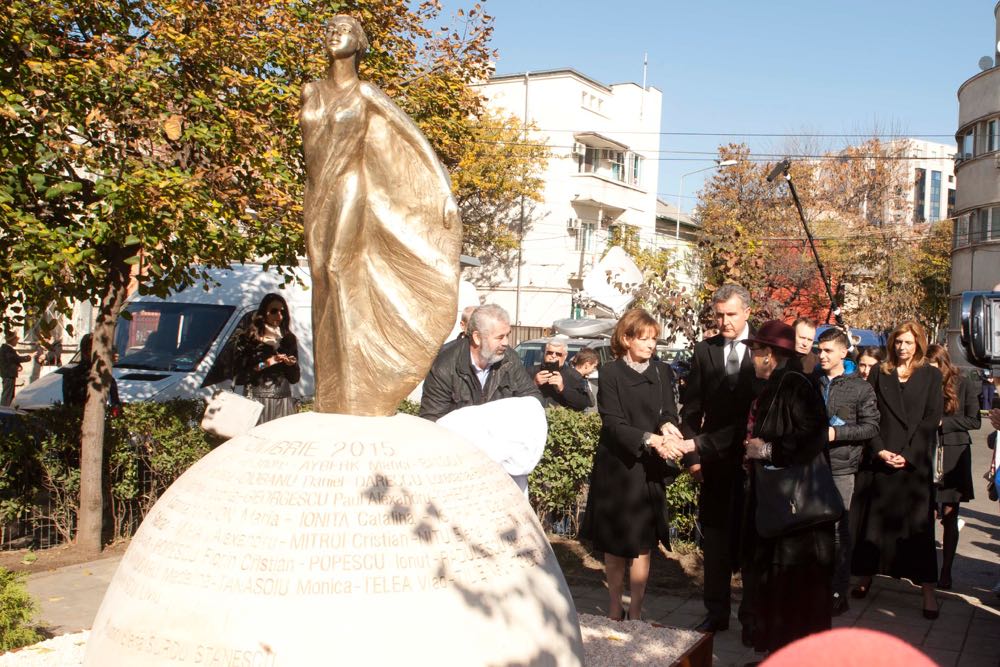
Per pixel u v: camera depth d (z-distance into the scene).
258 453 3.01
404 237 3.33
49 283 5.77
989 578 7.32
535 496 8.06
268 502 2.82
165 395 9.48
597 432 7.88
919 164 77.00
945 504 6.87
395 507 2.83
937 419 6.11
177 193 6.16
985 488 12.21
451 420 4.65
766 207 34.97
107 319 7.29
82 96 6.15
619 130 39.75
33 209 6.51
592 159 37.91
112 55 6.19
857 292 36.47
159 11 6.86
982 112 31.23
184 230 6.24
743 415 5.29
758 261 13.13
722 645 5.50
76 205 6.77
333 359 3.35
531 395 5.35
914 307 36.84
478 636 2.69
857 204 39.50
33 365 15.25
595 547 5.51
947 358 6.87
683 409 5.71
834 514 4.59
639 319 5.57
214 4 7.33
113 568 6.81
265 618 2.57
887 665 0.83
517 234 36.12
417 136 3.34
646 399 5.48
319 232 3.32
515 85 37.06
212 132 6.75
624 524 5.36
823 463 4.70
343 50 3.29
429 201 3.37
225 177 6.87
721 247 13.27
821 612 4.67
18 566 6.79
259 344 8.68
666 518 5.52
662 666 3.96
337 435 3.05
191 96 6.86
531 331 35.00
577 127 36.75
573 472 7.93
